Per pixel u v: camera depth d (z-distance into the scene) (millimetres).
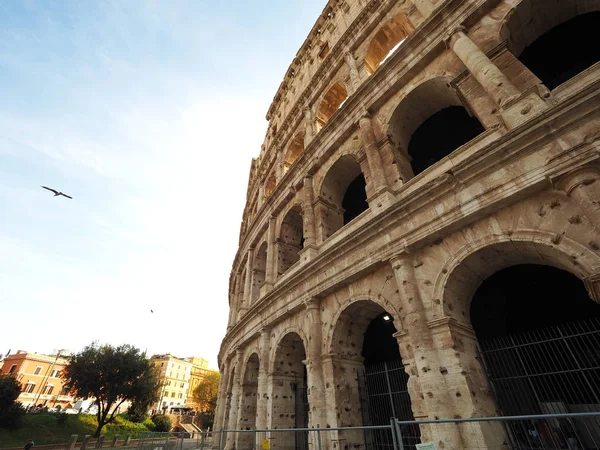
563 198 9523
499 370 12234
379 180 15992
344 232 17594
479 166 11023
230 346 30422
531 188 9875
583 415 4801
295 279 18531
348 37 25719
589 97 8930
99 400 48125
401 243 13078
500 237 10531
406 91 17391
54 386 84688
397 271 12805
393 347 18906
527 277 14516
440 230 11859
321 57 32188
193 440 40375
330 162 21484
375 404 15453
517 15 13875
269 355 20750
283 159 32188
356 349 16297
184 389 118812
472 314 15797
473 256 11297
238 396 24672
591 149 8734
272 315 20922
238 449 21672
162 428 63438
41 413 48188
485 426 9664
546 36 15008
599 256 8344
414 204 12758
